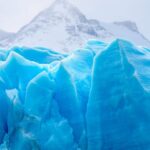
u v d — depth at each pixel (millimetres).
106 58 14539
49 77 14523
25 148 13227
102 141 13641
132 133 13312
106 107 13906
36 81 14102
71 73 14734
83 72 15258
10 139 13773
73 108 14211
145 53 15391
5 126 14062
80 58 15812
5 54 16500
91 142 13703
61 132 13555
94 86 14281
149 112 13312
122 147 13359
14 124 13734
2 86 14148
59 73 14656
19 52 16547
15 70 14711
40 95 13930
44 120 13641
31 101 13805
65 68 14641
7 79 14453
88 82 15008
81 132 13906
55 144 13250
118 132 13516
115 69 14203
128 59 14148
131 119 13406
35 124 13469
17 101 13883
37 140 13227
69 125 14023
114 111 13742
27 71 14805
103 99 14008
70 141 13578
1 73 14477
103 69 14422
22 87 14453
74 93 14320
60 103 14422
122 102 13688
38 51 16969
